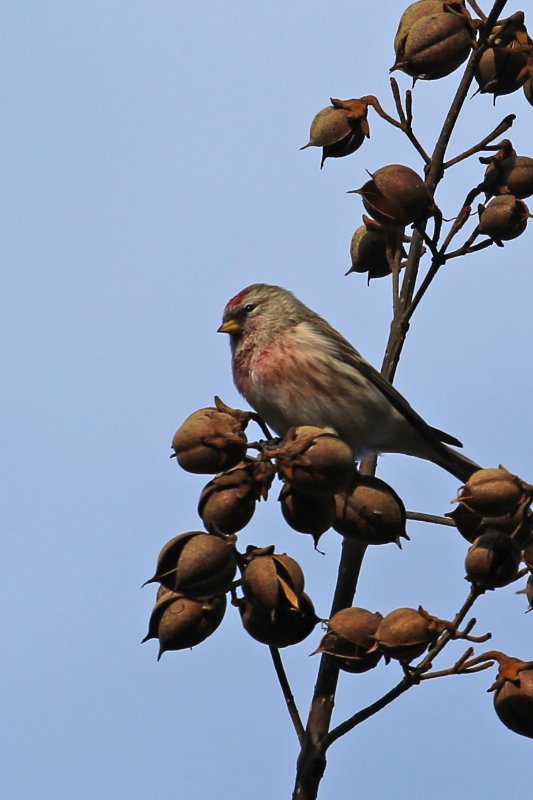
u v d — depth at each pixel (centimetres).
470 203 830
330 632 673
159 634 693
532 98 865
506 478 666
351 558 786
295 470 684
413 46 828
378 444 1059
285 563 680
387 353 851
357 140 845
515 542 655
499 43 858
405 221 812
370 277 954
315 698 738
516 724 667
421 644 650
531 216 818
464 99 841
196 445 695
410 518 787
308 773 704
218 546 672
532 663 671
